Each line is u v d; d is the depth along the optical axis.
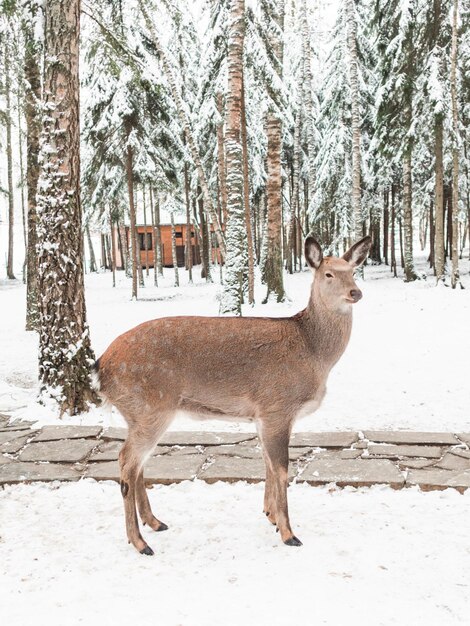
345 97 27.17
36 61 12.98
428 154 25.44
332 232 32.69
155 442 4.23
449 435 6.32
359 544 4.10
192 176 30.88
